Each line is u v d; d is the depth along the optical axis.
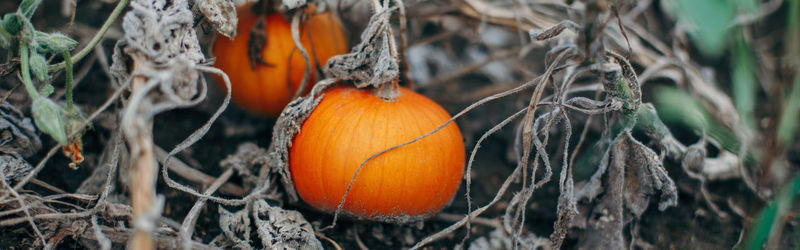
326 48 0.95
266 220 0.88
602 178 0.89
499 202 0.99
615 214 0.88
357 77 0.89
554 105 0.83
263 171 0.90
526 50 1.04
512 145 1.06
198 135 0.81
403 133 0.85
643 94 1.05
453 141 0.88
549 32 0.83
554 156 1.04
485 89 1.09
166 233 0.84
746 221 0.94
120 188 0.91
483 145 1.07
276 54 0.93
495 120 1.08
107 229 0.83
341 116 0.86
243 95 0.96
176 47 0.80
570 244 0.92
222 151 1.00
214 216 0.92
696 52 1.13
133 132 0.70
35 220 0.84
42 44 0.83
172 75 0.75
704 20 0.76
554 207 0.98
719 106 1.03
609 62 0.83
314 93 0.88
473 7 1.04
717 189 1.00
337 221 0.93
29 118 0.91
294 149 0.87
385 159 0.84
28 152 0.89
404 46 0.93
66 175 0.93
